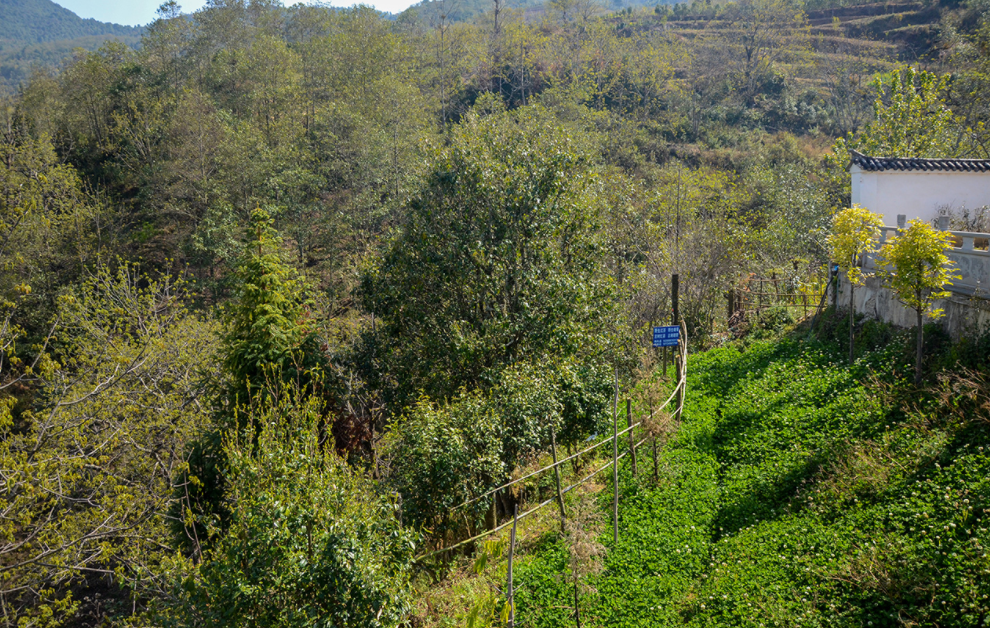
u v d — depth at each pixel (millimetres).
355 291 21484
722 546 11406
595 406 16531
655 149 62531
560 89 64625
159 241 47031
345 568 8125
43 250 34906
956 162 21344
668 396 17453
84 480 14289
